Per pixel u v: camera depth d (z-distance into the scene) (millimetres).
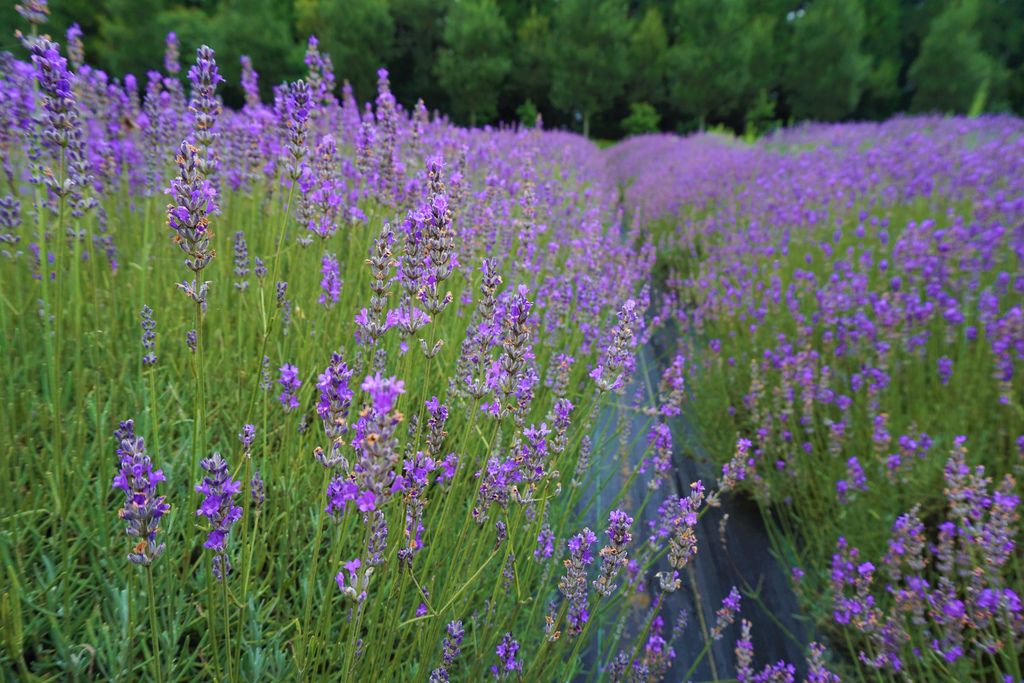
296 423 2473
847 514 3193
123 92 3750
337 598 2041
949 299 3934
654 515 3488
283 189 3576
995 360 3367
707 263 6215
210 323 2809
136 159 3707
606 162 17391
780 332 4527
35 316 2486
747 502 3824
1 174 2838
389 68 32594
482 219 3314
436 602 2014
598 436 3855
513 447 1701
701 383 4398
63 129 1496
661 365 5340
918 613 2344
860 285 4395
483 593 2268
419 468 1498
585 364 3518
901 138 12273
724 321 4938
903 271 4492
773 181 8617
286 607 2031
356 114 4926
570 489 2879
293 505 2113
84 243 2777
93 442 2105
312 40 3133
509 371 1552
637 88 32500
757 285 5102
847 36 29469
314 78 3189
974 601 2207
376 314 1610
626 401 4516
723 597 3102
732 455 3809
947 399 3508
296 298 2922
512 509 2316
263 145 3473
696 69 29453
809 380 3562
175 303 2826
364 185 3412
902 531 2439
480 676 1913
